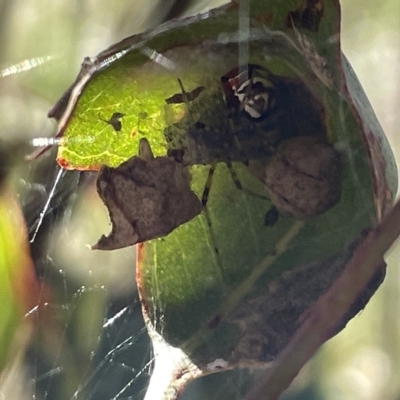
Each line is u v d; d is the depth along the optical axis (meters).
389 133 0.36
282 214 0.28
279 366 0.26
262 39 0.28
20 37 0.46
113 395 0.42
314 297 0.28
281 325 0.28
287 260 0.28
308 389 0.40
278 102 0.28
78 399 0.42
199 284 0.28
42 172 0.38
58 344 0.41
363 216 0.27
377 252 0.26
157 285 0.28
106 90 0.28
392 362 0.41
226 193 0.28
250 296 0.28
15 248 0.29
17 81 0.42
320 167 0.28
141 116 0.28
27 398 0.39
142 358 0.43
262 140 0.28
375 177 0.26
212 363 0.28
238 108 0.28
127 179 0.28
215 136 0.28
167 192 0.28
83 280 0.43
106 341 0.43
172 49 0.28
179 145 0.28
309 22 0.27
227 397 0.36
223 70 0.28
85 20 0.45
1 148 0.37
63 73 0.44
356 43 0.43
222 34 0.27
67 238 0.42
